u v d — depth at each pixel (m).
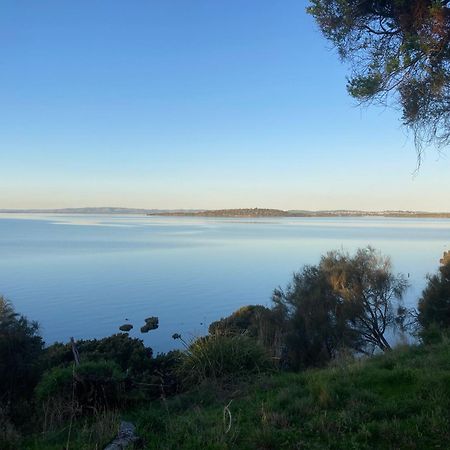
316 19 5.54
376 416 5.28
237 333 9.55
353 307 17.53
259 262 75.44
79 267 69.12
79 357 9.70
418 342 11.68
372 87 5.11
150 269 67.12
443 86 4.94
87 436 5.54
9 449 5.69
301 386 6.98
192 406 6.94
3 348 9.49
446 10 4.59
